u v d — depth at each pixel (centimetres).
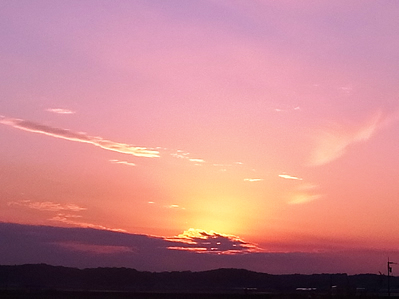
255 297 9225
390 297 9600
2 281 15525
